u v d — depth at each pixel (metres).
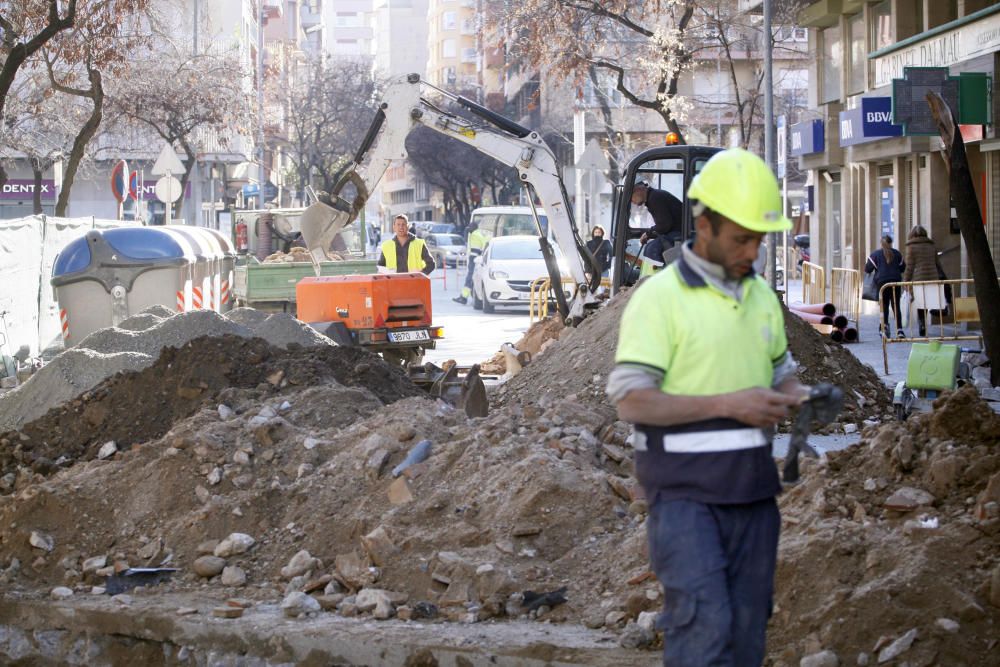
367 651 6.77
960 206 16.27
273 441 9.34
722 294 4.67
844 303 30.70
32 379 12.98
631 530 7.63
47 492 8.82
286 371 11.48
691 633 4.57
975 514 6.41
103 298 22.03
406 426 9.13
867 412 13.23
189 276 22.78
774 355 4.89
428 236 80.50
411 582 7.51
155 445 9.36
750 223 4.52
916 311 19.28
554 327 20.98
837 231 39.88
